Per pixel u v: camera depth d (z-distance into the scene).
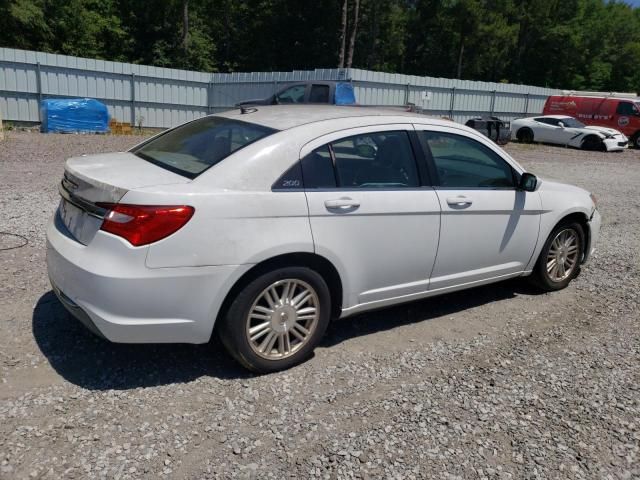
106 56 41.28
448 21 54.38
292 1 48.34
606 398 3.60
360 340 4.29
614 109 27.09
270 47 50.38
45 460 2.77
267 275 3.53
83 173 3.53
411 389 3.60
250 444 2.98
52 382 3.45
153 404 3.29
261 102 17.75
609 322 4.84
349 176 3.88
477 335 4.48
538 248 5.14
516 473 2.88
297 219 3.57
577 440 3.16
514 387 3.69
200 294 3.32
